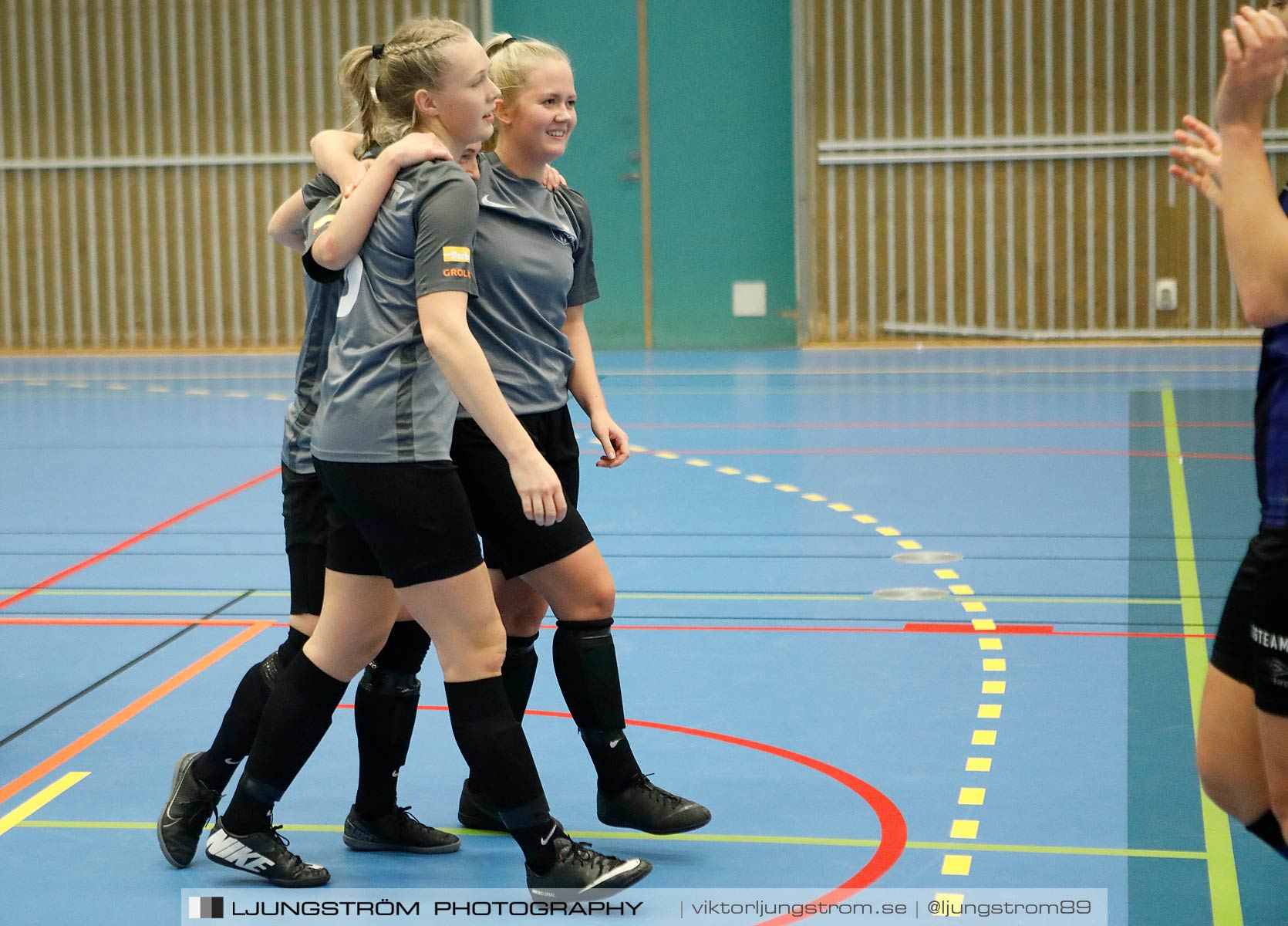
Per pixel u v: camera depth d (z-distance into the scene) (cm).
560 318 359
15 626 559
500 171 351
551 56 347
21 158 1591
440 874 342
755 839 354
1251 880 326
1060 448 918
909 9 1453
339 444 307
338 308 322
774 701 459
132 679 489
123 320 1606
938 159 1472
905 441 955
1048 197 1463
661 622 554
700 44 1496
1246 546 656
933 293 1496
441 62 314
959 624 542
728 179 1513
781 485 823
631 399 1190
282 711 328
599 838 358
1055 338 1482
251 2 1545
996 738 421
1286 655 246
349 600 322
